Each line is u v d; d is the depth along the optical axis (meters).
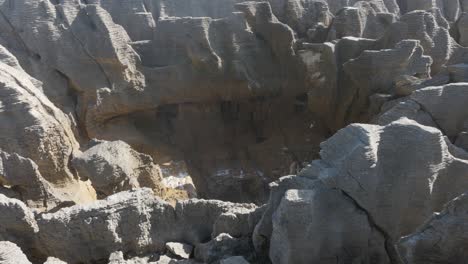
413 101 11.84
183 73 22.06
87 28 20.58
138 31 22.95
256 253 10.25
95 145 15.04
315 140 22.97
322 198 8.91
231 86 22.70
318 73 21.50
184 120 23.11
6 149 14.15
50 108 15.72
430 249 7.72
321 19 23.47
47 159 14.71
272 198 9.95
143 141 21.78
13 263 8.82
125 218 10.92
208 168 22.95
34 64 20.12
